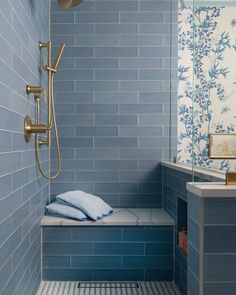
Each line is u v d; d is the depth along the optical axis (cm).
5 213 132
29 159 182
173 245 226
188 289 140
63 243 223
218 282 123
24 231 169
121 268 224
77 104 270
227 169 143
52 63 268
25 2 171
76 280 224
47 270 223
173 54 271
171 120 271
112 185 271
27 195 177
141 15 272
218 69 145
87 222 222
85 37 270
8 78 136
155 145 271
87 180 271
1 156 126
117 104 271
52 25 269
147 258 225
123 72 271
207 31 146
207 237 122
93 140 271
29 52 182
